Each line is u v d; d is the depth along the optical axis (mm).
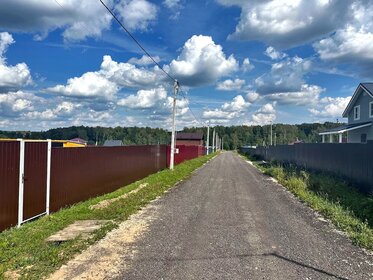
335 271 5066
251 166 32250
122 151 15586
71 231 7098
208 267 5156
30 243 6078
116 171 14805
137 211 9430
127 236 6812
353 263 5422
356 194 12023
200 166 30844
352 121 31766
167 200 11375
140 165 18891
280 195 12867
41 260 5242
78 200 11023
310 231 7410
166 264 5262
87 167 11719
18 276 4648
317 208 9867
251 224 7980
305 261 5484
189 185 15773
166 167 26594
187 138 88125
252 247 6188
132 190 13805
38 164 8523
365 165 12391
